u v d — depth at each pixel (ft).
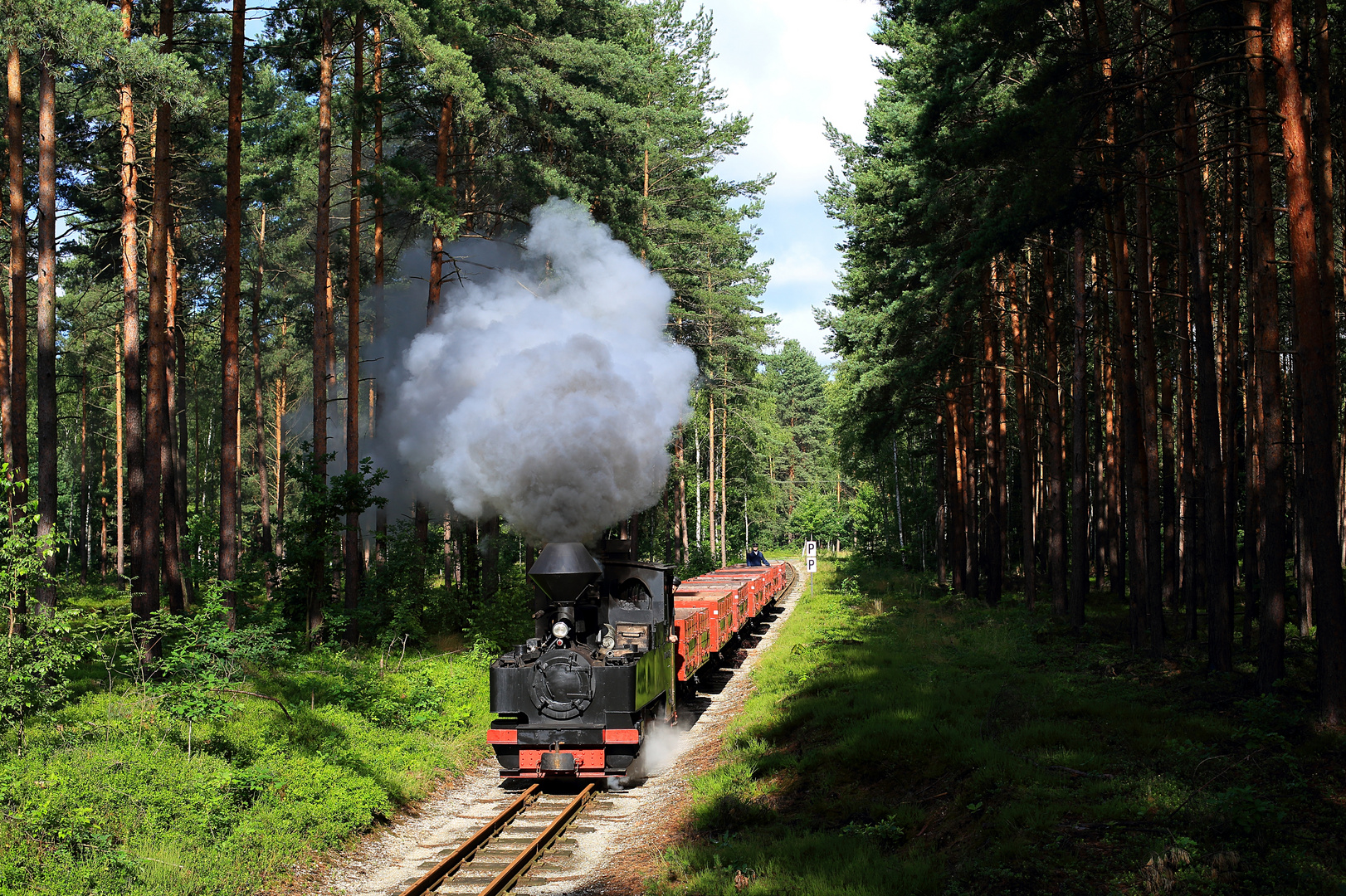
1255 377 61.26
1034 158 51.13
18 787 28.81
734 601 75.97
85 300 119.75
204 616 40.78
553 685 39.88
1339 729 34.81
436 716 50.11
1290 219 37.81
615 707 39.83
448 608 77.56
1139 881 24.72
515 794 41.27
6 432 75.25
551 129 86.53
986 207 71.46
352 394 70.44
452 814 38.52
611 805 39.47
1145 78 48.42
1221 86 59.21
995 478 99.09
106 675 52.70
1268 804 27.68
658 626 46.62
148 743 37.14
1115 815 29.53
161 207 57.52
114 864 26.73
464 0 72.69
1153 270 82.28
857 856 28.96
